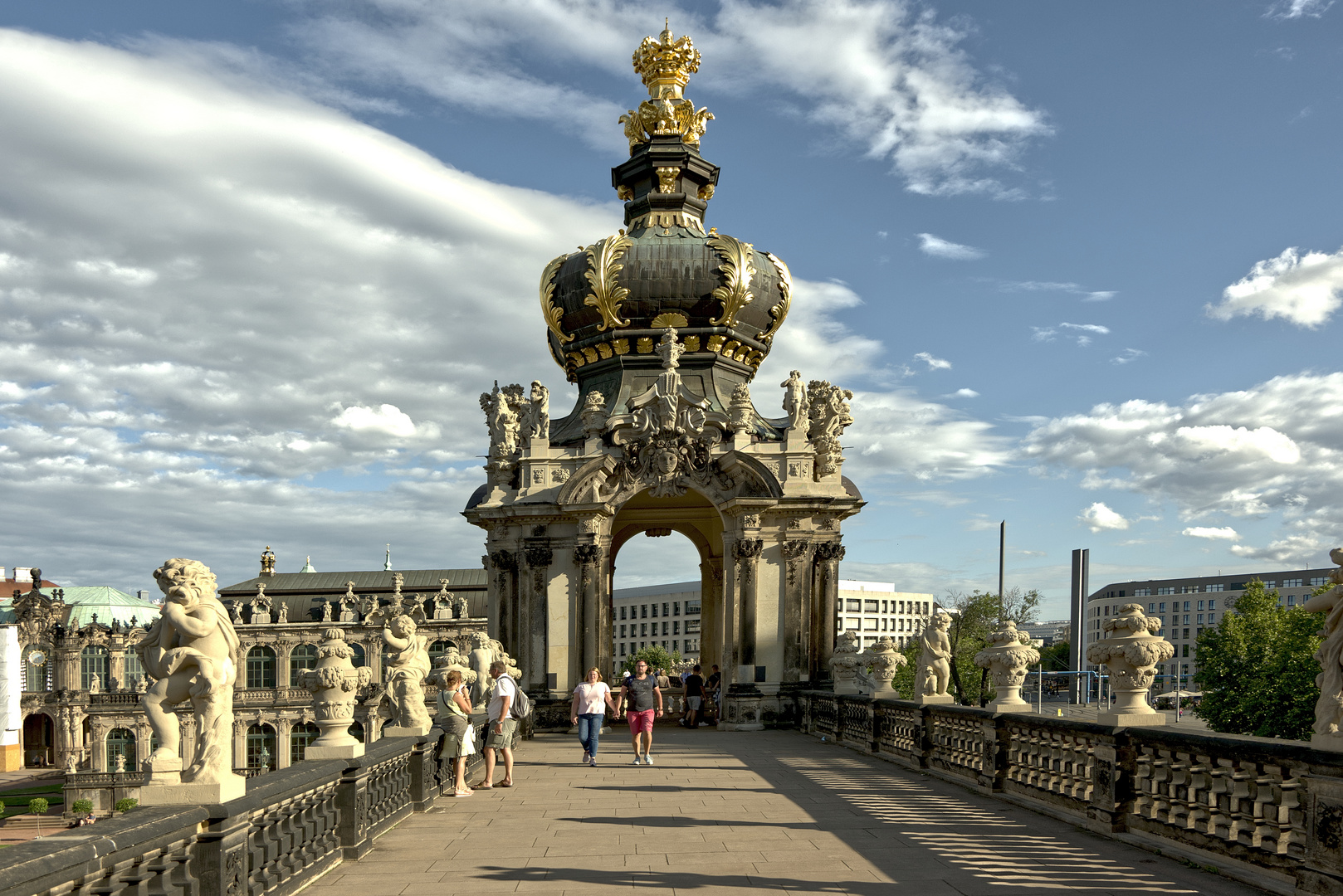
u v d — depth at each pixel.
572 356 44.75
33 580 123.19
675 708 49.47
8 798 104.25
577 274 43.41
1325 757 11.03
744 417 39.91
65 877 7.64
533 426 40.28
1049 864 13.95
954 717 23.31
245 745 112.62
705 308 42.75
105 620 117.94
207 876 10.01
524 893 12.59
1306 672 68.62
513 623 39.91
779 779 23.72
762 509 38.84
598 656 38.78
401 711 19.45
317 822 13.77
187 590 10.23
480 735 24.69
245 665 115.06
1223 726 73.88
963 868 13.80
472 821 17.92
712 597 48.25
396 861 14.50
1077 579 66.12
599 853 15.00
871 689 31.97
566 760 28.38
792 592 38.94
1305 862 11.35
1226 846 13.23
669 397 39.47
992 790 20.34
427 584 124.62
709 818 18.06
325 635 15.30
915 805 19.47
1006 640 21.08
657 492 39.38
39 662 116.50
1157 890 12.45
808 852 14.92
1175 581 197.00
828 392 40.62
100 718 112.88
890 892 12.52
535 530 39.72
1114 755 15.66
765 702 38.50
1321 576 174.50
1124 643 15.97
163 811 9.44
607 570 40.28
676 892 12.60
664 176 45.19
